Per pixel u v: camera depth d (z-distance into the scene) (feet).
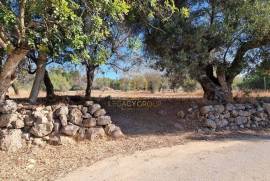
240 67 50.19
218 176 24.84
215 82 52.13
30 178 24.40
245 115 47.47
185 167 27.50
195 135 40.78
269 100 53.36
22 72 47.32
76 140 33.68
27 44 29.89
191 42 42.34
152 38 46.34
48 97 48.19
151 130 40.57
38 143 31.35
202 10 43.93
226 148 34.81
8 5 29.35
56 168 26.84
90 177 24.98
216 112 45.47
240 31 43.91
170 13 40.88
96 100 48.34
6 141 29.91
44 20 28.78
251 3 41.37
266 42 47.73
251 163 28.50
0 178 24.07
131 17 40.50
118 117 42.96
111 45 43.04
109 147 33.22
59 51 32.83
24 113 32.73
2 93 32.48
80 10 31.99
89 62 38.29
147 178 24.70
